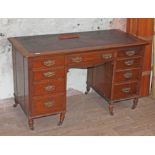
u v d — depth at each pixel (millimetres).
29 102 2656
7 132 2742
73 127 2848
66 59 2633
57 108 2783
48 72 2611
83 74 3373
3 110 3074
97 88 3221
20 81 2805
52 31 3092
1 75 3035
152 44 3289
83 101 3303
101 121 2955
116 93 3006
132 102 3316
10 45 2971
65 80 2711
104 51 2762
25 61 2561
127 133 2783
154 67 3303
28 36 2967
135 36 3094
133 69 2990
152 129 2854
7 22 2891
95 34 3117
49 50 2580
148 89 3436
